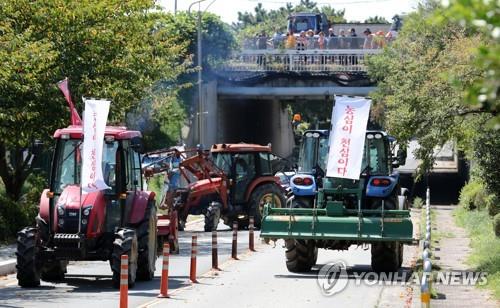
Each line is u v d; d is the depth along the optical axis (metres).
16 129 32.31
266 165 44.12
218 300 19.53
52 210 21.52
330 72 68.69
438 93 24.89
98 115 20.95
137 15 36.19
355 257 29.66
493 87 5.49
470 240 34.41
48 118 32.25
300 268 25.19
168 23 65.69
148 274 22.92
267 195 43.72
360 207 23.98
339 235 23.64
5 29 28.28
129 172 22.61
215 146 44.03
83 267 26.55
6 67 27.77
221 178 42.66
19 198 39.50
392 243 24.28
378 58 60.41
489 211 37.25
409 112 25.42
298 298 19.94
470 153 28.31
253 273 25.12
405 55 49.53
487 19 5.35
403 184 75.81
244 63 69.38
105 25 34.56
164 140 60.50
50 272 23.00
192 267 23.12
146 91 40.38
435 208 57.31
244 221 43.81
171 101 55.09
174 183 43.03
